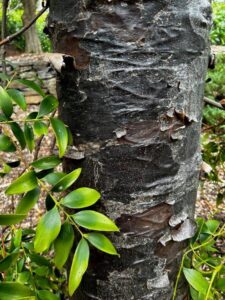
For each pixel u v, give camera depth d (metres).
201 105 0.49
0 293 0.37
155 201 0.46
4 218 0.39
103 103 0.43
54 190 0.41
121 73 0.42
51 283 0.55
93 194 0.41
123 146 0.44
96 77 0.42
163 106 0.43
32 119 0.45
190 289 0.54
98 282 0.49
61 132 0.44
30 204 0.43
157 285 0.49
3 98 0.45
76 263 0.38
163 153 0.45
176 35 0.41
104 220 0.39
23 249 0.53
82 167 0.46
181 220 0.49
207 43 0.46
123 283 0.48
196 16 0.42
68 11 0.43
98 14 0.41
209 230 0.58
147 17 0.40
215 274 0.50
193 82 0.45
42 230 0.38
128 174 0.45
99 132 0.44
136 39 0.41
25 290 0.38
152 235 0.47
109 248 0.39
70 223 0.40
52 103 0.46
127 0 0.40
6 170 0.51
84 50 0.42
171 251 0.49
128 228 0.47
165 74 0.42
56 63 0.41
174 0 0.41
